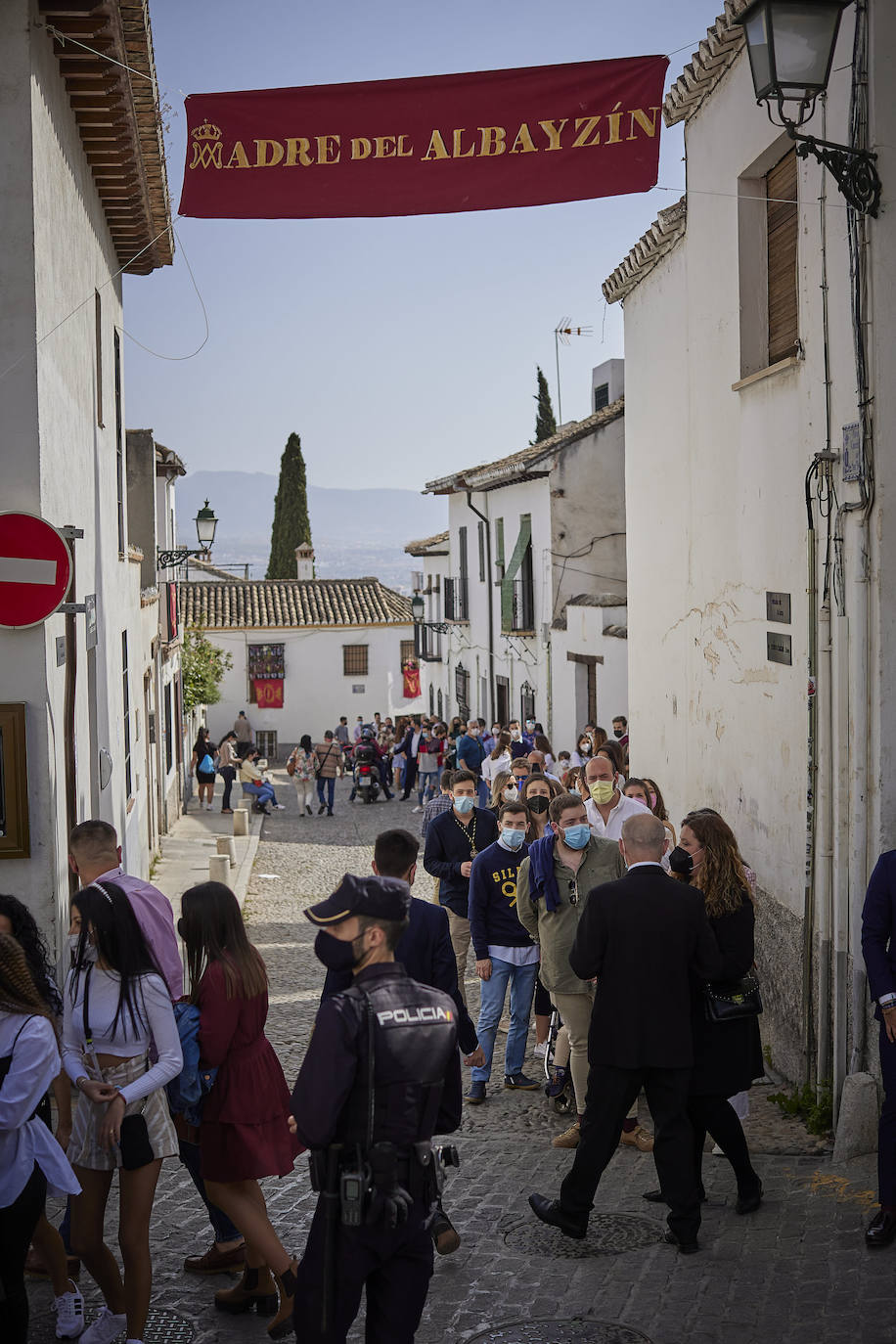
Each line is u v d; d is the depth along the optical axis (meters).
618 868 7.39
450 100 7.59
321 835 24.80
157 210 12.20
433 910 6.06
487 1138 7.62
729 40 9.30
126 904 4.97
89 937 4.95
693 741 11.52
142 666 17.53
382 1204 3.89
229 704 47.47
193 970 5.09
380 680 47.94
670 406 12.35
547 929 7.34
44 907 7.57
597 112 7.55
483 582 31.72
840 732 7.23
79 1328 5.09
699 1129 6.10
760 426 9.16
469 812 9.41
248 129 7.62
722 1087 5.93
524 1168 7.02
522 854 8.40
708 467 10.77
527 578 26.59
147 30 8.39
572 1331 5.02
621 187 7.55
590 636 21.80
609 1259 5.71
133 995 4.89
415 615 41.81
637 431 13.96
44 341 7.80
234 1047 5.02
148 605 18.77
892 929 5.73
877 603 6.86
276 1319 5.02
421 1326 5.12
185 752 31.55
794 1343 4.83
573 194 7.57
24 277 7.52
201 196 7.64
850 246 6.98
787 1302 5.16
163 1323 5.18
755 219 9.62
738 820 9.88
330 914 4.11
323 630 47.62
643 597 13.77
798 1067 8.01
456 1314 5.22
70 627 8.70
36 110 7.61
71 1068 4.94
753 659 9.38
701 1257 5.65
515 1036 8.52
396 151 7.61
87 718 9.88
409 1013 4.04
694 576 11.34
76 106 9.30
